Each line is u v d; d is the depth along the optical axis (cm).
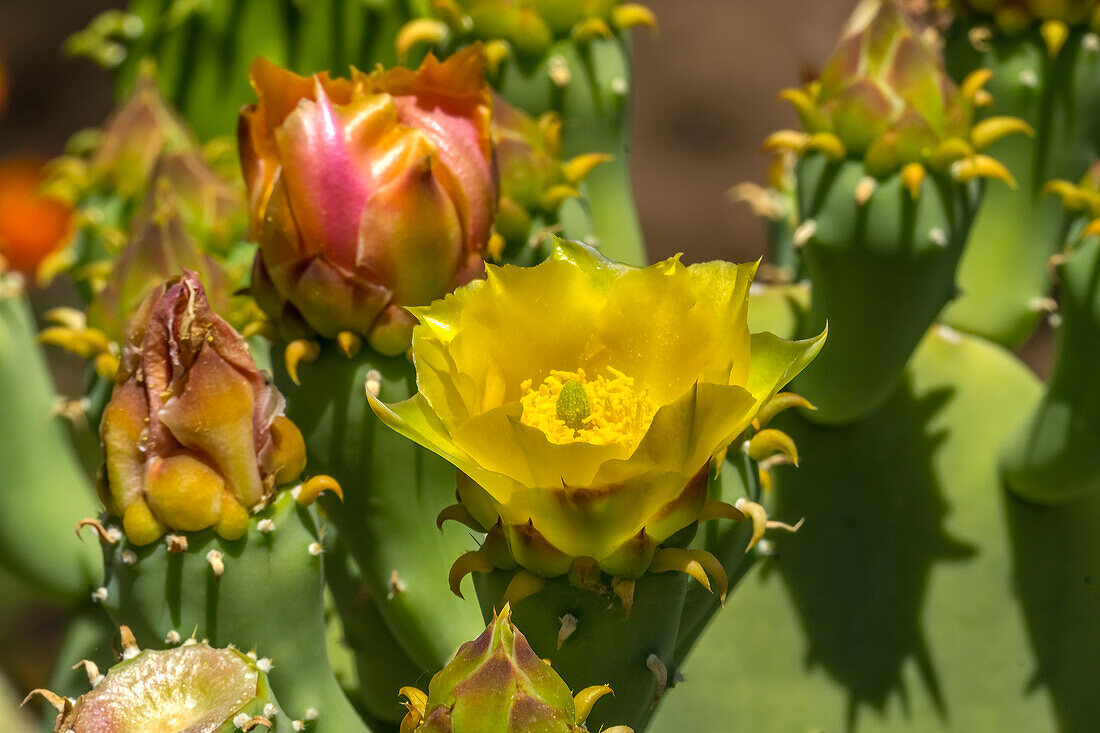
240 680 52
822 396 65
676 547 52
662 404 53
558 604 52
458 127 57
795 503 67
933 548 67
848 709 67
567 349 53
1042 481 66
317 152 56
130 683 52
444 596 59
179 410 54
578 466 51
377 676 63
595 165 65
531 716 50
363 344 57
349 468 58
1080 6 67
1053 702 67
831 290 63
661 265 52
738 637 67
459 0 67
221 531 54
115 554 55
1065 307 63
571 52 67
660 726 67
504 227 62
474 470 51
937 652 67
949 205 62
